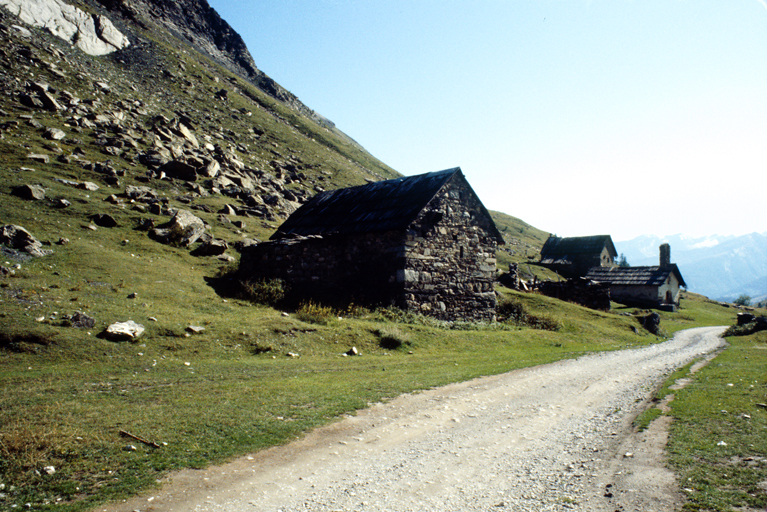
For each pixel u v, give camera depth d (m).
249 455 6.85
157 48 94.38
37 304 13.73
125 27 94.12
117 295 16.66
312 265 23.86
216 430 7.62
